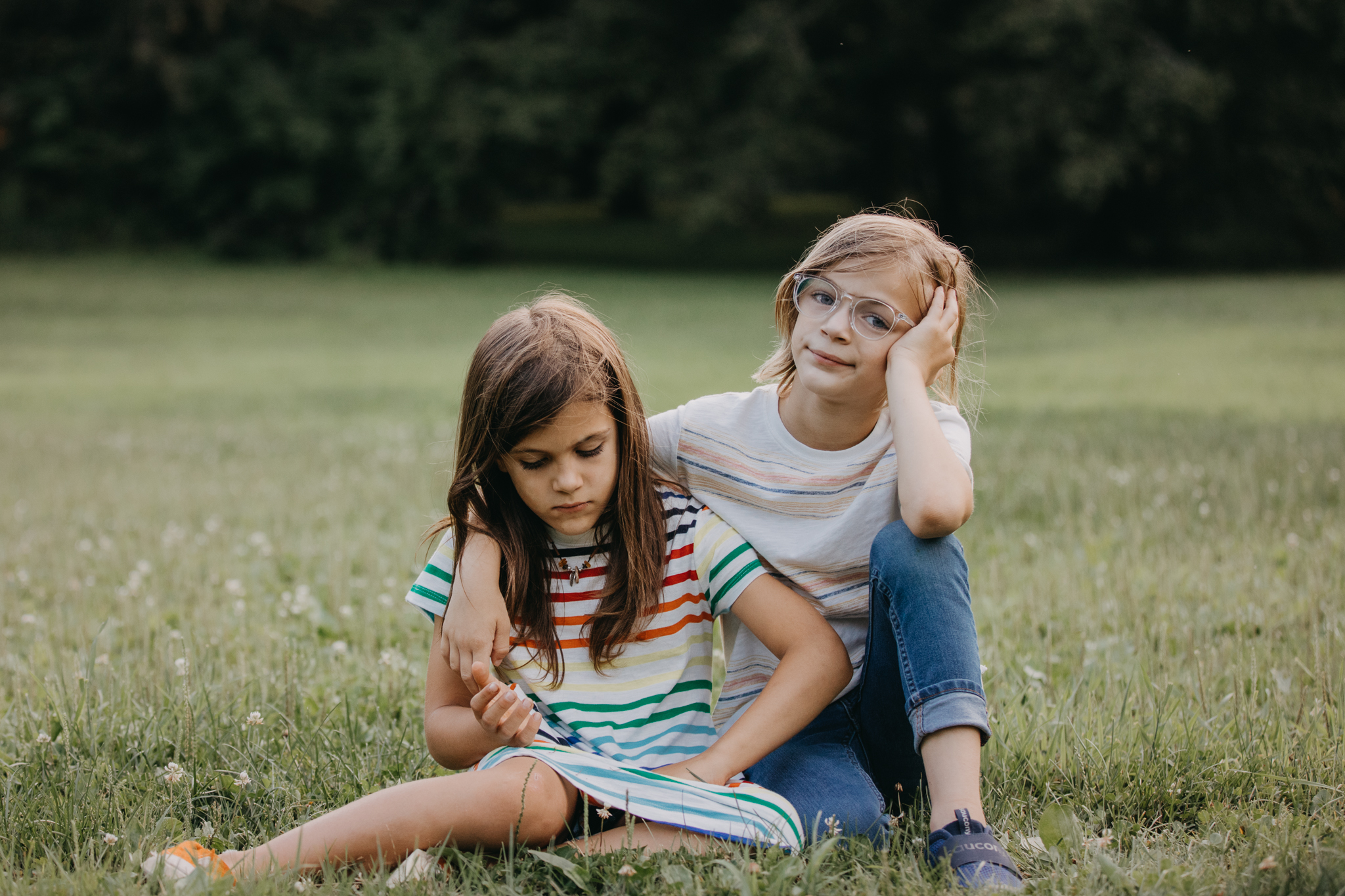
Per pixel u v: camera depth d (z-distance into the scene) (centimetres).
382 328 1573
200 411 871
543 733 205
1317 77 2231
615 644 207
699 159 2336
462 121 2447
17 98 2517
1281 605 326
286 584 403
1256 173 2317
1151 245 2464
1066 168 2078
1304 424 642
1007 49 2109
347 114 2594
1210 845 192
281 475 596
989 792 216
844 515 214
